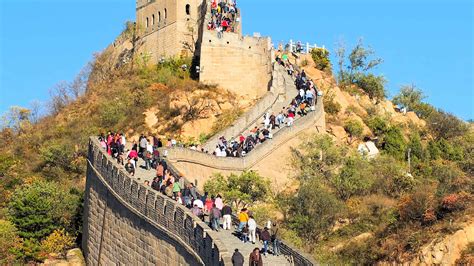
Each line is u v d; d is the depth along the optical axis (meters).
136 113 91.00
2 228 64.19
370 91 103.19
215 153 68.06
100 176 58.19
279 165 70.75
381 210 64.88
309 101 79.56
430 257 55.09
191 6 102.88
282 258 42.69
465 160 85.38
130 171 55.50
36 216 66.00
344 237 61.88
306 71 98.44
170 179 51.69
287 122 73.75
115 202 54.59
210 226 47.12
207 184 62.12
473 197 59.12
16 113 103.75
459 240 55.16
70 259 61.56
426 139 96.81
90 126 92.44
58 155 85.69
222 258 38.12
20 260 63.03
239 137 74.12
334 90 94.31
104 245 56.28
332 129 85.94
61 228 66.50
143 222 49.88
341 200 67.31
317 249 60.00
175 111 89.25
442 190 62.44
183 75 98.56
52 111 104.75
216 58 93.75
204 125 87.38
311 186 64.12
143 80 98.94
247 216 45.78
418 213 60.12
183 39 102.06
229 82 93.19
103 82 105.69
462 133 101.25
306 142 72.19
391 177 71.62
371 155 81.81
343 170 69.50
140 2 108.81
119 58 109.31
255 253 38.53
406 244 57.12
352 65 105.38
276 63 91.12
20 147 93.06
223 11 99.19
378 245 59.22
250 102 91.00
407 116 102.88
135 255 50.81
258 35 95.94
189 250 43.47
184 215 44.72
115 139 61.16
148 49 105.94
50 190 68.88
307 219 61.59
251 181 62.38
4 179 83.56
